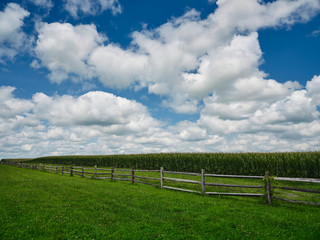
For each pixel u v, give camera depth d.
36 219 6.67
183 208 8.02
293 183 15.91
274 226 6.12
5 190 11.95
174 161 26.72
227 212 7.52
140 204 8.72
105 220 6.75
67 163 49.59
